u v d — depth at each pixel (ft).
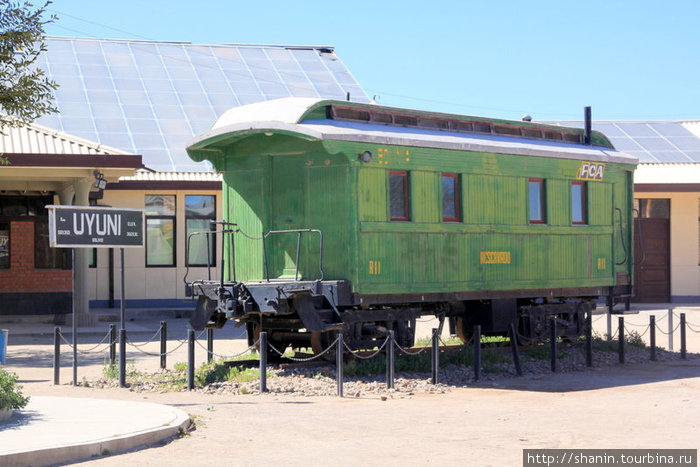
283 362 50.39
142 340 67.82
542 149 55.98
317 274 47.09
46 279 81.15
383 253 47.14
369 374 46.78
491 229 52.75
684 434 31.73
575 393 43.11
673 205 105.81
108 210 44.14
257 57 137.80
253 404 38.50
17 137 71.72
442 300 50.60
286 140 47.57
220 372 46.21
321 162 46.83
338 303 45.44
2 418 31.50
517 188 54.60
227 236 49.85
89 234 43.60
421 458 27.76
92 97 115.14
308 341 50.37
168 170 98.84
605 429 32.81
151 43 135.95
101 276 91.76
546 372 50.83
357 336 48.19
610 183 61.26
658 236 106.22
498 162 53.31
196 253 93.50
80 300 77.25
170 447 29.19
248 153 49.03
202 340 68.23
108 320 84.64
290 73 133.39
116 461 27.07
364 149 46.24
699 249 106.22
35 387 43.93
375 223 46.73
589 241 59.26
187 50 135.74
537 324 57.41
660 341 69.92
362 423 33.96
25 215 81.15
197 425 33.12
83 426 30.45
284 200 48.19
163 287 92.63
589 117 63.31
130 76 123.03
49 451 26.53
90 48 130.41
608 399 40.98
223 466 26.58
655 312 93.71
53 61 123.75
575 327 60.90
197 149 49.60
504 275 53.47
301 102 47.62
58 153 69.21
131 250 92.02
